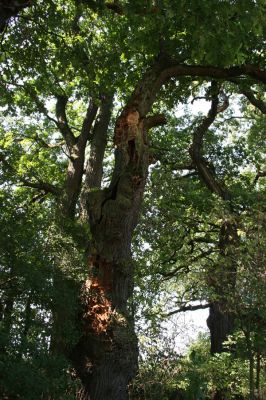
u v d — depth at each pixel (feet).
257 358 34.68
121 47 45.73
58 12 42.24
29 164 66.59
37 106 59.62
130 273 36.45
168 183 47.83
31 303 30.40
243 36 31.89
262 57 43.78
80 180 59.47
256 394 35.78
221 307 37.40
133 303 37.17
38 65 45.21
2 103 50.80
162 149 65.05
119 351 34.17
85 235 39.68
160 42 39.78
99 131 60.29
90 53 48.55
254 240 33.71
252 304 31.94
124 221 36.27
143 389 34.06
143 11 33.73
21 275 29.19
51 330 30.83
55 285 31.76
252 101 58.03
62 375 27.22
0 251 29.30
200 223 57.82
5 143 64.80
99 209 36.78
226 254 35.55
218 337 50.83
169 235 51.52
